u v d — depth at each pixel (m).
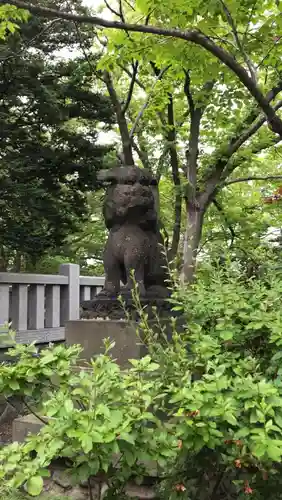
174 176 7.58
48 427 2.07
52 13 4.03
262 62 4.88
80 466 2.08
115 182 4.90
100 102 7.76
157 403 2.59
